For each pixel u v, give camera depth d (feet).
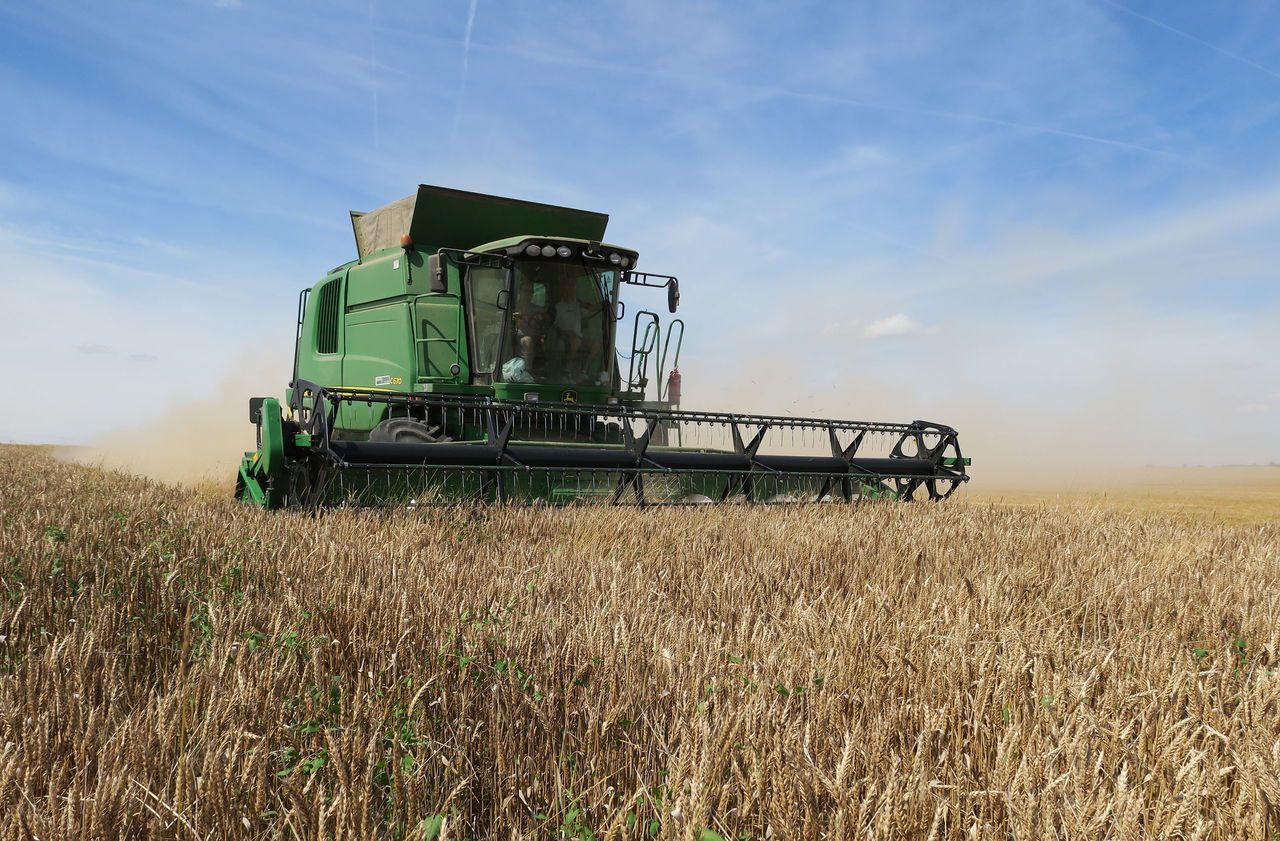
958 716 8.84
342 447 26.61
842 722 9.04
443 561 19.12
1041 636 12.50
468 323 34.73
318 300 42.78
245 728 8.32
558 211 38.06
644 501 29.68
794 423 33.42
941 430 35.88
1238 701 10.01
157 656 12.16
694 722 8.05
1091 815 6.49
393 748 7.79
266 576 16.98
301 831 6.68
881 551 21.17
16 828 6.31
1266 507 45.93
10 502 27.63
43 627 12.80
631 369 36.24
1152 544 24.16
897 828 6.53
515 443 29.50
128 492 33.96
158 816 6.64
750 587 16.84
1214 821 6.85
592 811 7.58
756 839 6.91
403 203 36.86
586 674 10.39
